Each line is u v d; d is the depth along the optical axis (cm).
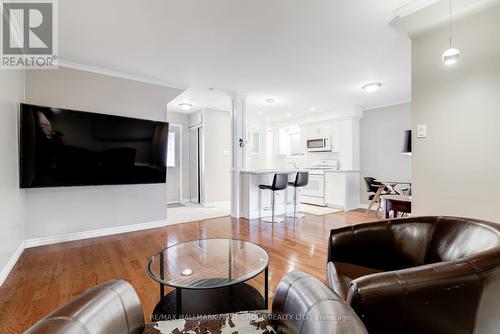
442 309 94
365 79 392
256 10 217
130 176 371
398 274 97
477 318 97
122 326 97
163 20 232
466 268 96
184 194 657
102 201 358
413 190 221
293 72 363
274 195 484
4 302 188
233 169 482
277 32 253
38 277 228
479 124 188
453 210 200
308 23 237
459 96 196
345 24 238
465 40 192
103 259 271
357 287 94
